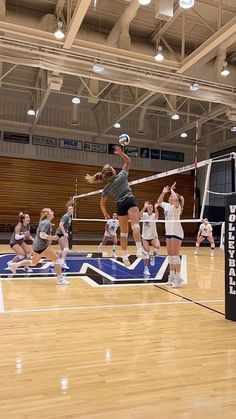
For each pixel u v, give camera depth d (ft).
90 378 8.75
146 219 25.29
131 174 62.03
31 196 57.31
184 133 56.59
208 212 63.00
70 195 59.36
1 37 27.50
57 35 24.47
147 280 22.97
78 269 26.73
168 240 21.31
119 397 7.80
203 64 34.24
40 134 57.72
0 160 55.62
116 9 31.40
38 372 9.02
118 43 29.09
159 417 7.00
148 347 11.03
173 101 44.80
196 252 41.73
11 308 15.43
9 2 30.73
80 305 16.21
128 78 32.48
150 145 63.36
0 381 8.46
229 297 14.33
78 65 30.68
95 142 60.70
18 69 44.04
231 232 14.38
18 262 25.57
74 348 10.80
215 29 33.01
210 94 35.27
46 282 21.56
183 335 12.28
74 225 59.88
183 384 8.53
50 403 7.48
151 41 35.06
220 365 9.75
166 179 64.28
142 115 51.08
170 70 33.76
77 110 54.95
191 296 18.63
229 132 59.93
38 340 11.45
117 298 17.80
